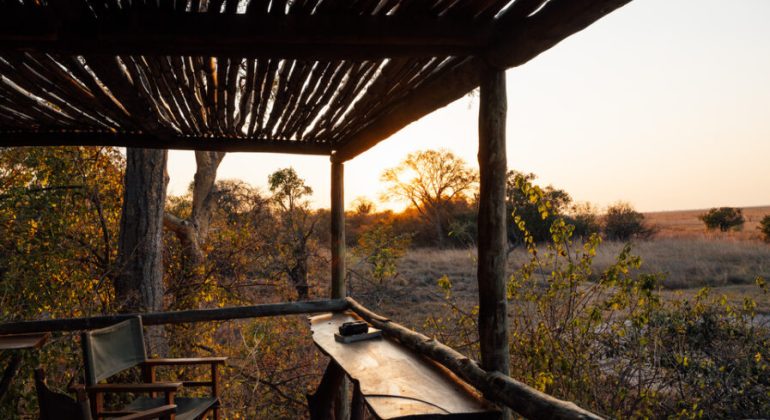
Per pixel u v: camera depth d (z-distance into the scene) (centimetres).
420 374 271
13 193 513
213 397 343
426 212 2536
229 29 181
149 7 177
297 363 674
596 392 424
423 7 191
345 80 285
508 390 205
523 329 447
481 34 201
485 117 223
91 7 172
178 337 675
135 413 267
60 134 398
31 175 585
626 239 2092
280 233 975
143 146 414
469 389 244
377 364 291
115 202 675
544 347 404
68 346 448
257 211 977
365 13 189
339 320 442
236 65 236
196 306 719
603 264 1262
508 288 446
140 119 329
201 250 796
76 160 610
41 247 530
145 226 636
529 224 1079
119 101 315
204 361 345
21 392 404
